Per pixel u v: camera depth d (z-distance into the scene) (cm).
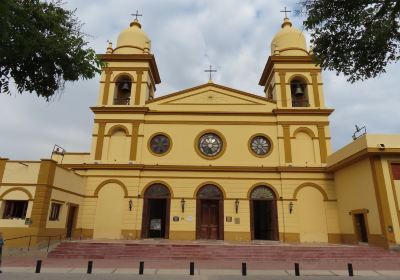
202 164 2523
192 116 2655
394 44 829
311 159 2536
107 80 2750
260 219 2620
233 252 1806
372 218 1952
